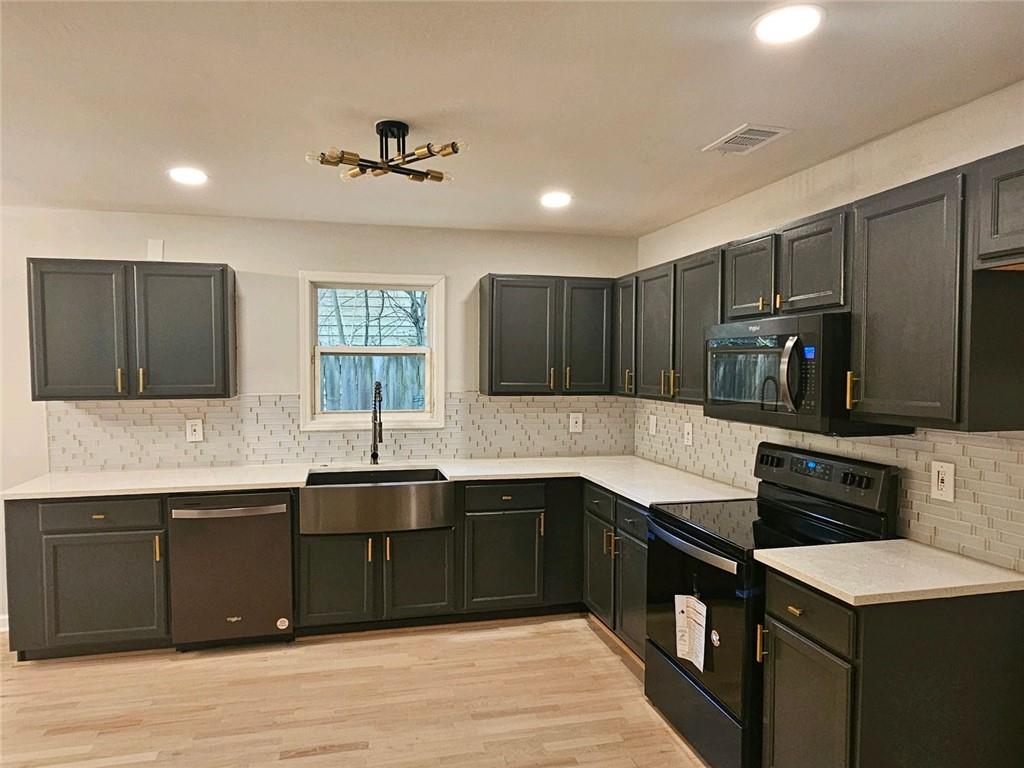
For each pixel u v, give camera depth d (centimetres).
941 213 188
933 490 222
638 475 368
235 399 394
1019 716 192
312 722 272
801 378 232
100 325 345
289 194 337
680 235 401
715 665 235
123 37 174
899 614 179
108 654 334
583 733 264
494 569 373
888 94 210
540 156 274
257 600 341
